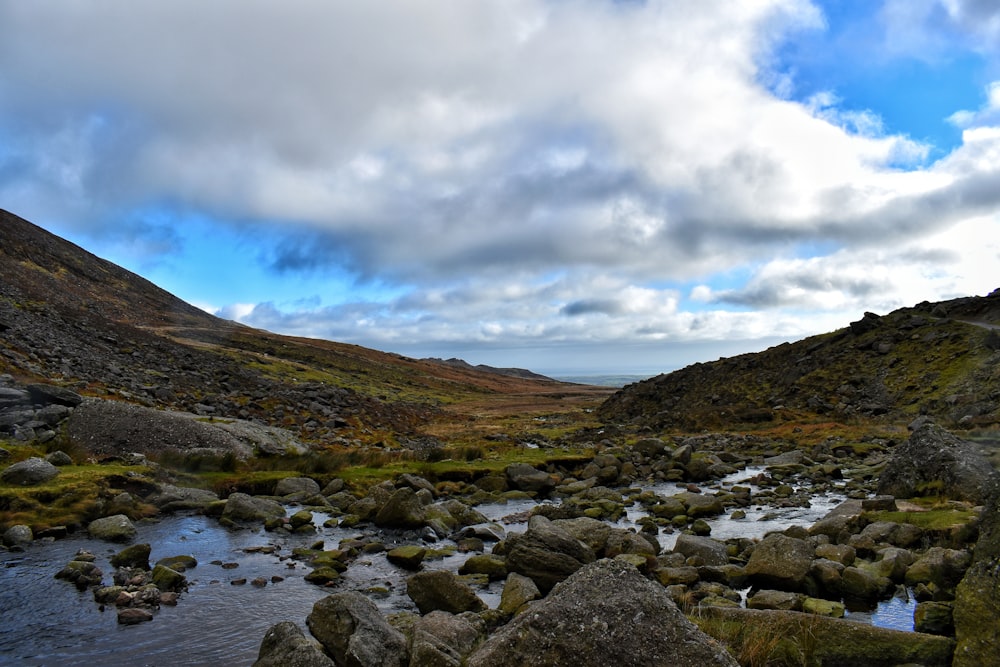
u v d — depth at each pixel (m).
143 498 24.94
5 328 51.62
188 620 13.96
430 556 20.44
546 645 8.26
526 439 64.62
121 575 16.38
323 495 30.50
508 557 16.56
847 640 10.45
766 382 90.12
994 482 11.33
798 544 16.28
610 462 42.78
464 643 11.59
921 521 19.02
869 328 89.19
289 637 10.47
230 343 150.50
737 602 14.89
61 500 22.05
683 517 26.06
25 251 151.88
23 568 16.95
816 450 50.38
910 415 60.72
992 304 82.88
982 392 56.88
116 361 59.69
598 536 20.08
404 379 176.25
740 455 51.03
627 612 8.41
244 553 19.94
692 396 98.56
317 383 86.69
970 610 9.75
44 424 29.86
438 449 44.41
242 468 32.06
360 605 11.73
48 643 12.55
